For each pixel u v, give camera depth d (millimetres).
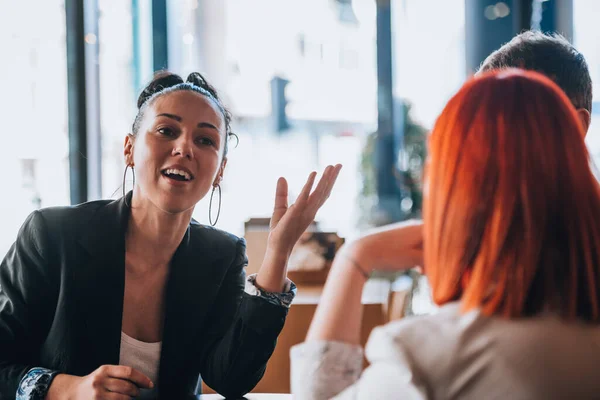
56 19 2986
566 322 633
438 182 708
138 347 1312
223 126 1325
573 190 674
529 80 728
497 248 657
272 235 1131
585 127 1262
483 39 3803
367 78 4137
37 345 1301
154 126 1247
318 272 2775
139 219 1319
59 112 3006
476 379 606
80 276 1271
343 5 4023
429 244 718
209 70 3684
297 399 793
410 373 611
